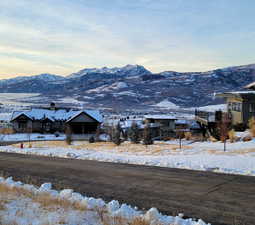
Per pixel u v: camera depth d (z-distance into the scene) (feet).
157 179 42.93
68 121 207.62
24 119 218.38
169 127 182.09
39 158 71.41
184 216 27.27
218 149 82.79
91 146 117.19
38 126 220.64
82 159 68.90
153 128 173.58
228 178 42.88
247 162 54.80
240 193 34.63
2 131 205.26
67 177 45.96
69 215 24.26
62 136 196.95
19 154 82.99
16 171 52.16
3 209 24.97
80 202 28.91
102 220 24.03
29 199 29.27
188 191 35.83
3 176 47.50
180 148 91.45
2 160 67.46
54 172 50.52
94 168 53.93
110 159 67.00
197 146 97.19
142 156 73.97
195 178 43.16
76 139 175.73
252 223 25.44
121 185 39.65
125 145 116.57
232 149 80.38
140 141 130.62
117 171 50.19
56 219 22.80
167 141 137.80
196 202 31.40
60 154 81.66
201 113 136.77
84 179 44.16
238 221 25.90
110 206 29.01
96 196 34.47
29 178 45.52
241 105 111.04
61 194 33.09
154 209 26.50
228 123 109.19
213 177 43.78
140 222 23.63
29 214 24.00
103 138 177.58
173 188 37.45
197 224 24.36
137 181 41.86
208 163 55.83
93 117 210.18
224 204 30.58
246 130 107.24
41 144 138.82
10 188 33.88
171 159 63.77
